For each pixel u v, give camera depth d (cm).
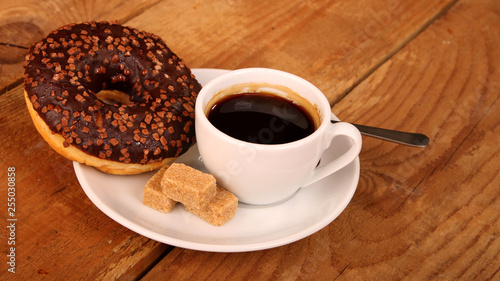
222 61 52
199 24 55
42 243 38
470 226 42
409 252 41
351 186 40
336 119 44
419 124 49
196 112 39
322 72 52
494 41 57
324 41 55
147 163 40
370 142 47
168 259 39
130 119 40
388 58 55
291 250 40
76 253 38
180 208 40
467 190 45
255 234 39
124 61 42
